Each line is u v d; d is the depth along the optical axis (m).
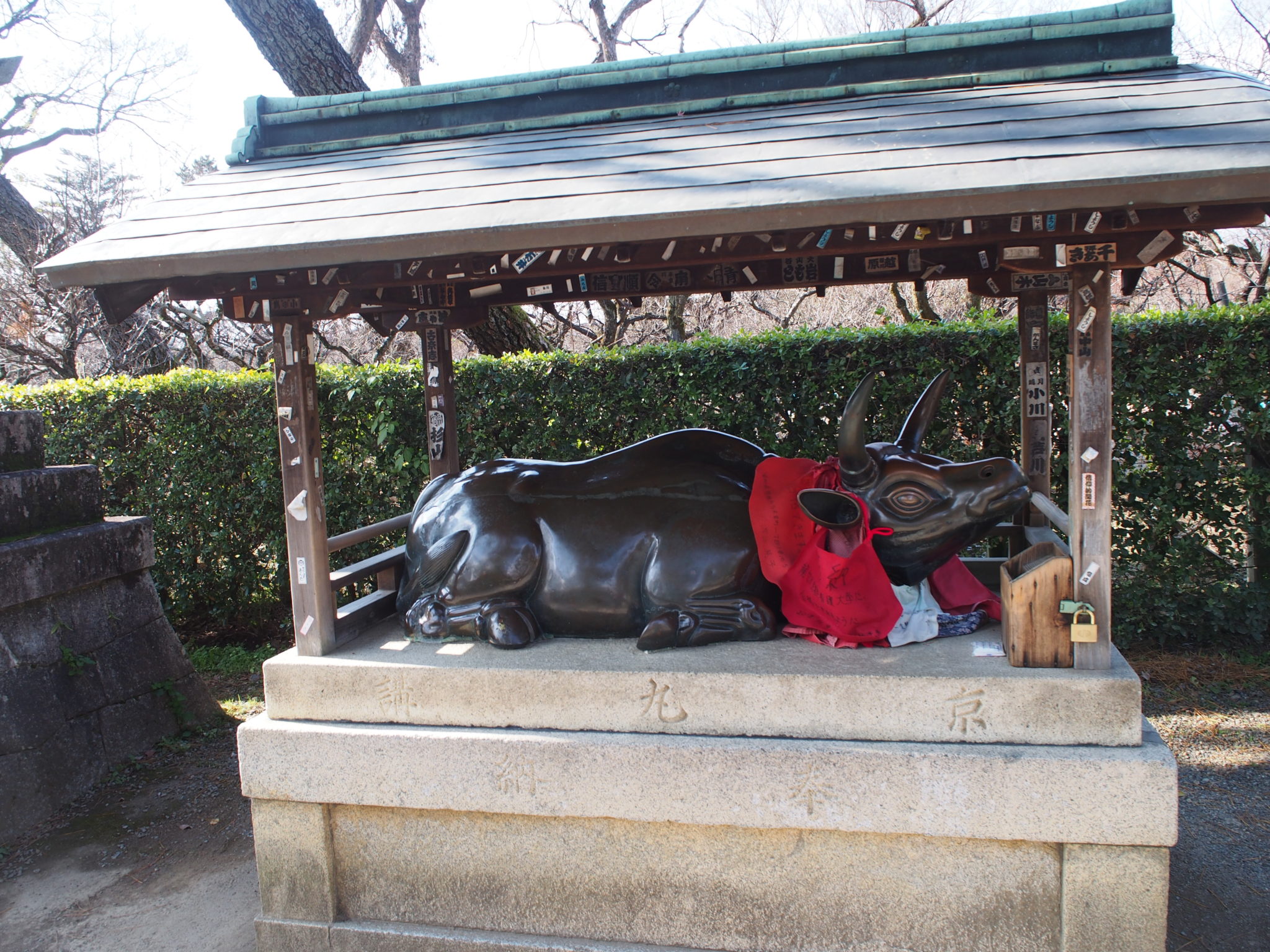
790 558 2.54
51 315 10.72
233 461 5.55
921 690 2.16
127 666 4.08
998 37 2.53
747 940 2.31
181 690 4.34
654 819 2.27
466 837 2.43
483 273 2.32
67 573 3.80
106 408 5.55
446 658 2.49
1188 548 4.56
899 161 1.98
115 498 5.70
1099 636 2.13
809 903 2.27
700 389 4.82
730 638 2.51
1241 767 3.50
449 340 3.55
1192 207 1.91
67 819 3.52
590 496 2.75
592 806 2.30
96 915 2.88
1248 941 2.52
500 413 5.12
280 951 2.55
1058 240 2.05
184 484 5.59
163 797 3.68
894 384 4.63
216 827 3.43
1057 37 2.50
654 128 2.60
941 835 2.15
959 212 1.82
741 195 1.92
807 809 2.19
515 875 2.42
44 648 3.69
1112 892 2.09
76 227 11.86
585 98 2.84
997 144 2.00
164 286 2.45
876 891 2.23
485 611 2.61
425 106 2.95
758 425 4.76
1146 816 2.04
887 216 1.84
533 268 2.34
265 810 2.52
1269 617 4.53
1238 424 4.66
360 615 2.81
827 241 2.14
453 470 3.57
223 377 5.54
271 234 2.16
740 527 2.62
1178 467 4.54
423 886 2.48
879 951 2.25
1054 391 4.55
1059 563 2.15
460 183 2.33
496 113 2.91
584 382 4.97
